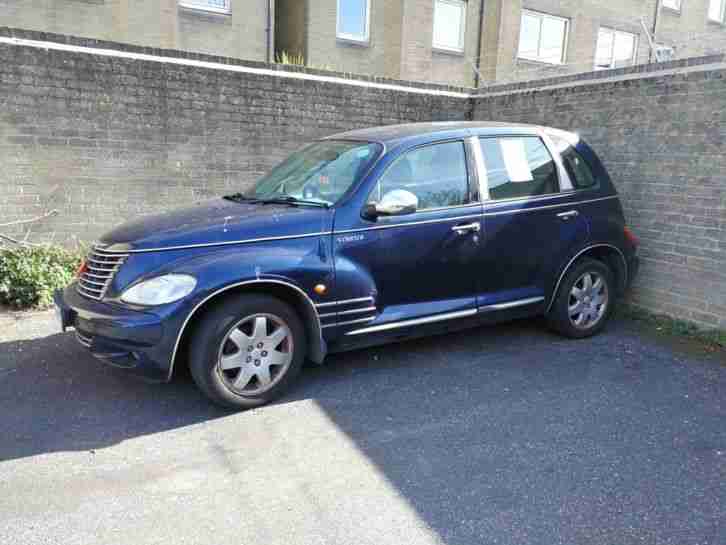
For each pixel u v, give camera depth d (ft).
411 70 52.80
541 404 13.78
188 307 12.12
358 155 15.25
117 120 22.09
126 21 40.57
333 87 25.75
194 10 43.27
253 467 11.09
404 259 14.60
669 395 14.37
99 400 13.66
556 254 16.97
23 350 16.40
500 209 15.94
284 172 16.72
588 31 61.62
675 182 19.25
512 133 16.76
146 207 23.20
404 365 15.97
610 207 18.04
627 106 20.58
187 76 22.94
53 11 38.19
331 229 13.73
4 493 10.13
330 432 12.39
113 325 12.05
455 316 15.55
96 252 13.55
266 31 46.39
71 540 9.01
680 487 10.58
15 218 21.17
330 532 9.30
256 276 12.70
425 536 9.24
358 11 51.06
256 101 24.36
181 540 9.07
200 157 23.76
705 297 18.70
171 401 13.67
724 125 17.75
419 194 15.03
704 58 18.20
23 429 12.32
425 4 52.34
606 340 18.15
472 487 10.52
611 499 10.21
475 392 14.37
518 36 56.75
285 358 13.52
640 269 20.61
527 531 9.37
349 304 13.97
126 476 10.73
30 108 20.71
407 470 11.03
